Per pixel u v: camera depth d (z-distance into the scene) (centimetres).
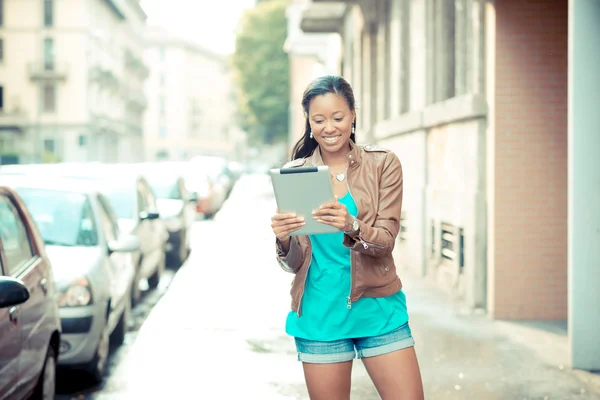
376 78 1720
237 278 1167
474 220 844
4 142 6034
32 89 6031
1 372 394
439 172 1020
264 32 6328
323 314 327
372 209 324
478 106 831
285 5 6350
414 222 1151
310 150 342
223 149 12625
